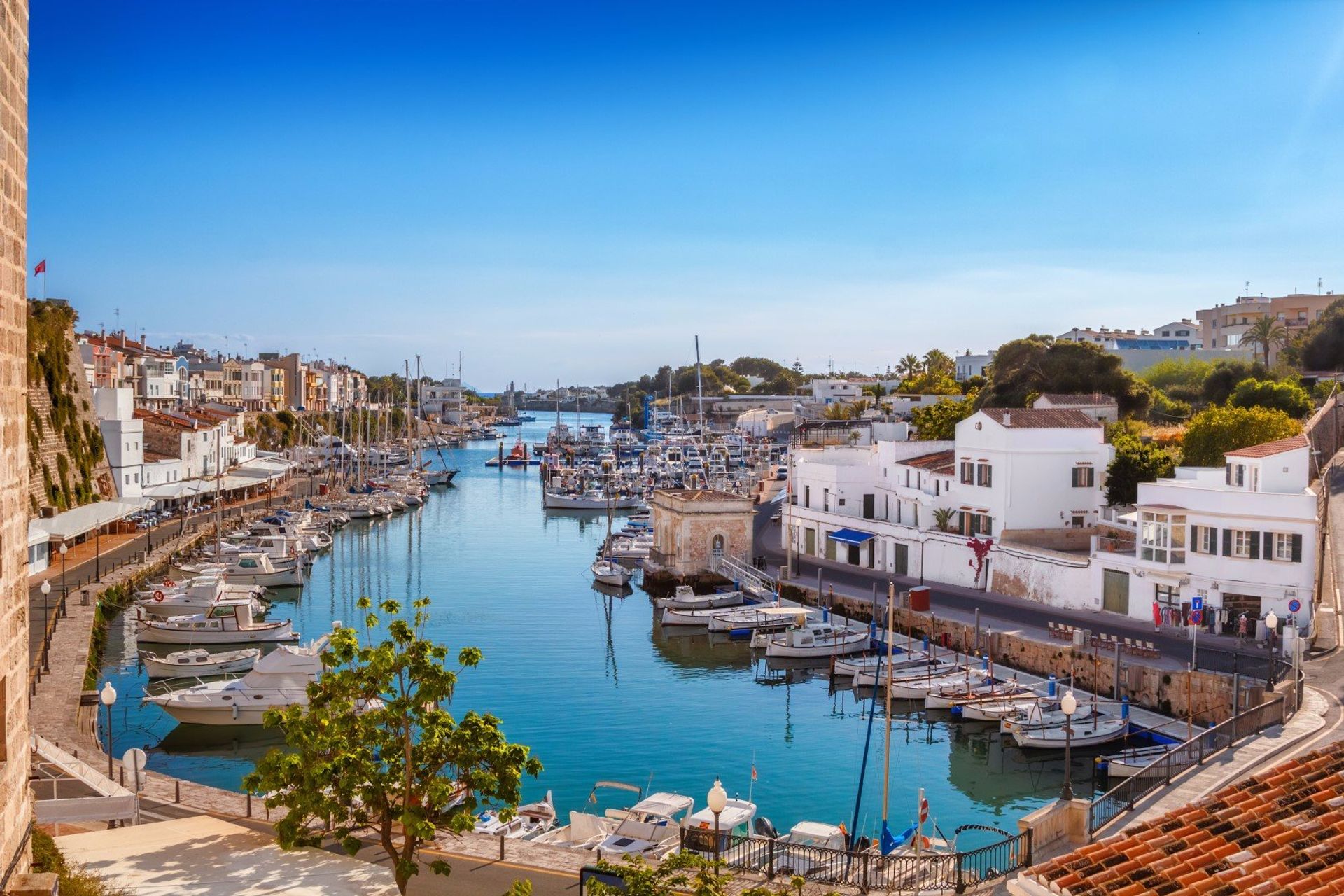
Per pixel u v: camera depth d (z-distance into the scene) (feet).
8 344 61.62
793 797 159.74
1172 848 70.95
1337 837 67.51
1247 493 200.64
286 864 92.58
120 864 90.89
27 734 67.41
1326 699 150.00
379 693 97.14
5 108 59.72
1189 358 568.82
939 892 99.45
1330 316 474.90
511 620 284.20
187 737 185.37
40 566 298.56
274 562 330.95
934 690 195.62
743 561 317.83
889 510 311.68
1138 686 186.39
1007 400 434.30
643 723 195.11
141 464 425.28
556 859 111.96
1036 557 243.40
